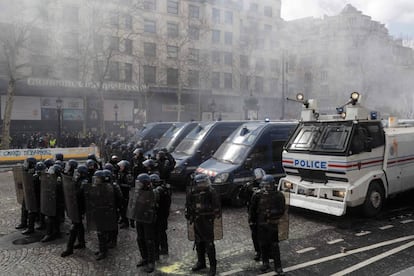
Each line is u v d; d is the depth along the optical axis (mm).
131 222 6348
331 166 6230
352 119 6422
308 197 6539
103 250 4930
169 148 10891
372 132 6523
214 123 9945
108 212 4867
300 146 6832
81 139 19953
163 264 4703
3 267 4672
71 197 5055
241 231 6020
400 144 6977
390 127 7711
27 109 25688
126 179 6234
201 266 4488
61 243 5613
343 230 5969
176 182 9117
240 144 8234
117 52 19438
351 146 6156
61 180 5699
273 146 8227
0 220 6871
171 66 21766
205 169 7863
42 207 5711
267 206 4266
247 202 4703
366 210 6438
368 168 6418
